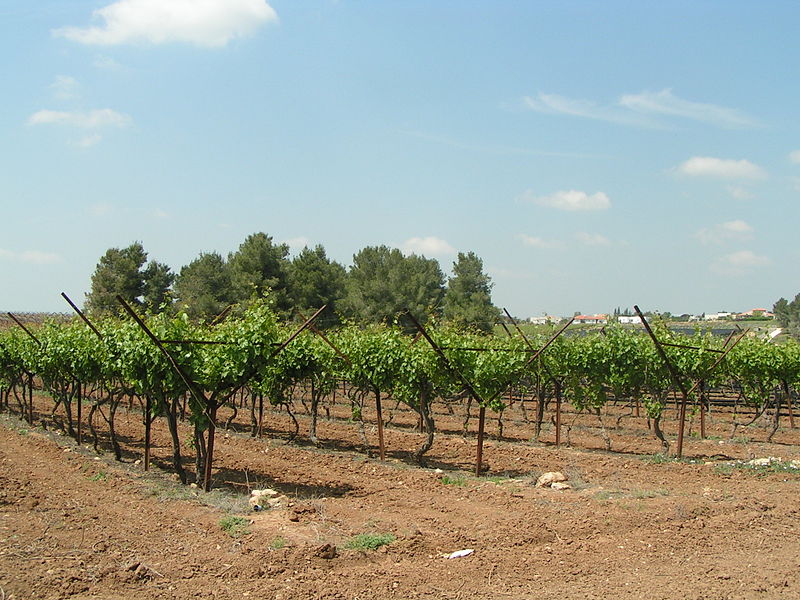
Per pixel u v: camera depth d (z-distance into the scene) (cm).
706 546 959
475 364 1522
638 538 985
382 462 1645
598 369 1862
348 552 891
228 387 1307
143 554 886
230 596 756
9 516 1045
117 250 4662
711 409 2700
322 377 1870
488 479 1433
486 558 888
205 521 1043
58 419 2258
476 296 5122
